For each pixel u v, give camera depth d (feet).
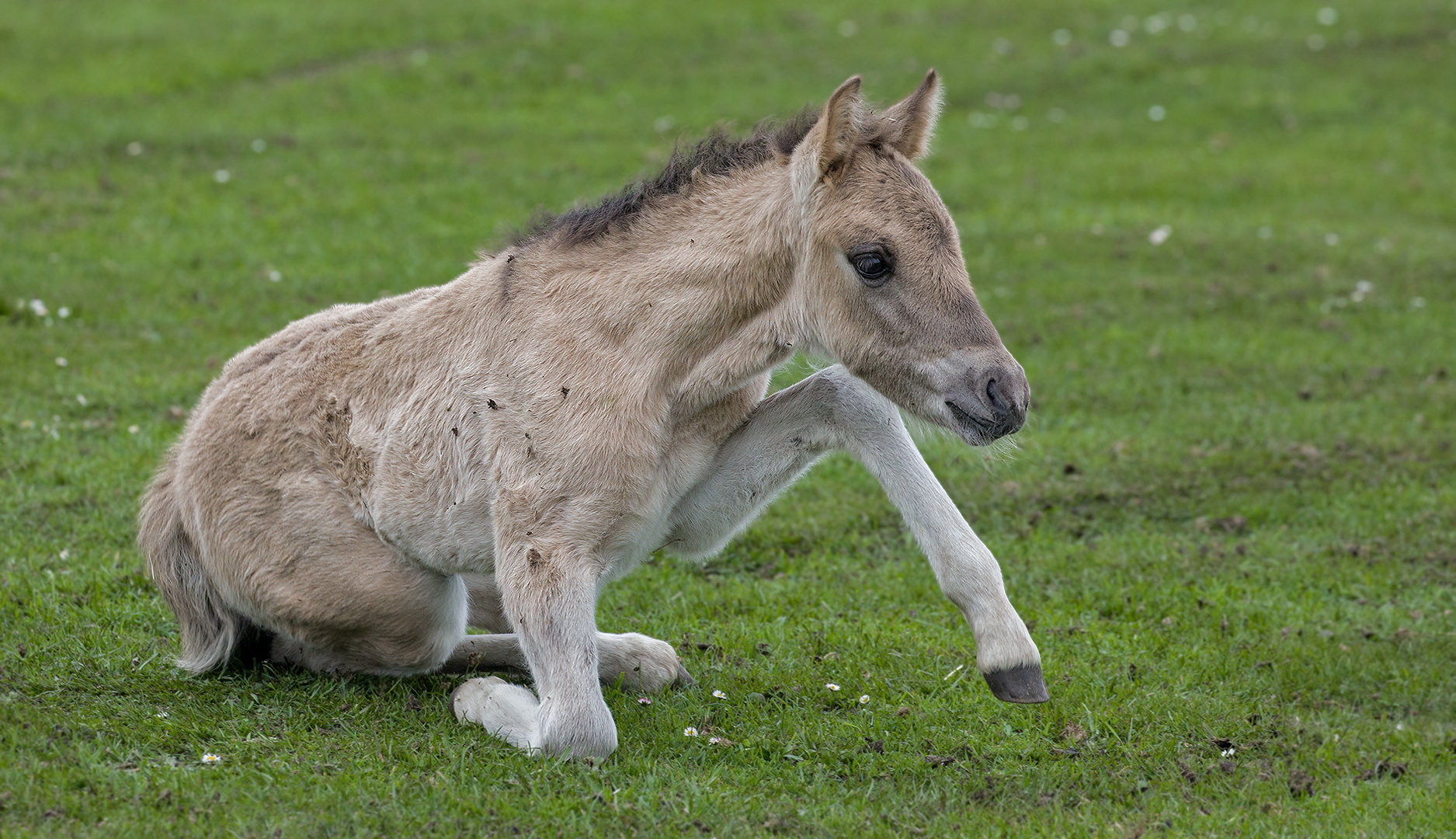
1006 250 78.64
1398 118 110.93
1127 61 123.95
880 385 25.91
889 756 27.61
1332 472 48.34
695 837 23.68
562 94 110.01
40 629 31.30
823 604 36.60
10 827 22.71
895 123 26.27
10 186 78.43
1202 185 93.71
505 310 27.30
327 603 28.53
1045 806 25.99
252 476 28.73
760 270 26.20
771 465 28.22
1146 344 63.82
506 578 26.43
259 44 118.42
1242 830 25.18
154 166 85.56
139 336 57.26
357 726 27.81
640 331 26.37
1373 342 64.49
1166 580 39.22
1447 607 37.76
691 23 131.54
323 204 80.38
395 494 27.78
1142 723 29.68
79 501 40.14
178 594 30.17
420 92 108.58
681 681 30.89
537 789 24.86
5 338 55.06
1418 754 29.58
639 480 26.25
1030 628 35.53
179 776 24.71
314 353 29.19
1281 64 124.06
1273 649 34.35
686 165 27.40
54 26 119.65
